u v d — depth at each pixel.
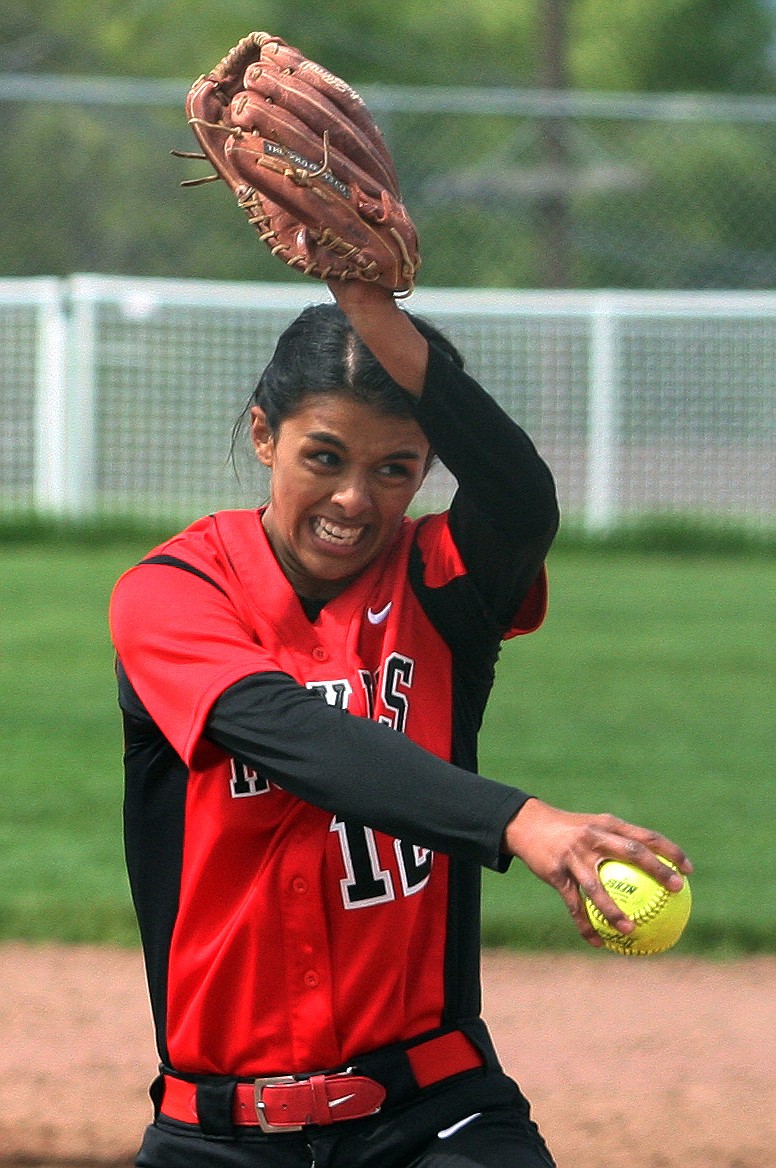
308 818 8.15
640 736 30.34
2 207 76.88
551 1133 15.51
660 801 26.16
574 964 20.95
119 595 8.37
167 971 8.48
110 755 28.77
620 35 122.06
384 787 7.41
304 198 7.71
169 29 113.81
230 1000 8.33
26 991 19.66
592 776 27.48
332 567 8.34
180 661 8.01
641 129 85.56
